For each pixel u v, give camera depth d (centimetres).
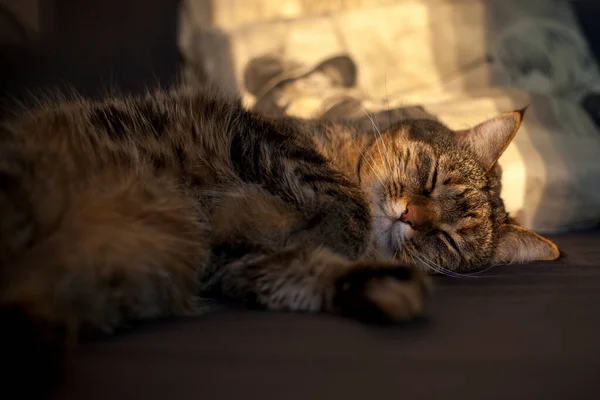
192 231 46
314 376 33
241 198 48
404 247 57
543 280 50
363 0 92
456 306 43
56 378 32
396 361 35
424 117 72
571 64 86
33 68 93
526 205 72
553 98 81
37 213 38
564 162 74
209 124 51
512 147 73
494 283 50
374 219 58
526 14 88
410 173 59
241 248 47
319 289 43
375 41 86
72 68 93
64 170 41
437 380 32
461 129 69
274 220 48
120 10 94
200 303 46
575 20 91
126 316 41
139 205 44
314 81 84
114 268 40
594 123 82
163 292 43
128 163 46
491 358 35
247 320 42
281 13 94
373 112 73
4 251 37
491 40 85
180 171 49
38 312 37
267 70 85
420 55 85
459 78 83
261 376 33
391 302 40
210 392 31
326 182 49
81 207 40
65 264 38
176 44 93
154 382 32
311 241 47
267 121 54
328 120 64
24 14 93
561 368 34
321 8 94
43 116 48
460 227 59
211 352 36
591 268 54
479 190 62
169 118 50
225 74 86
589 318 41
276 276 45
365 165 59
